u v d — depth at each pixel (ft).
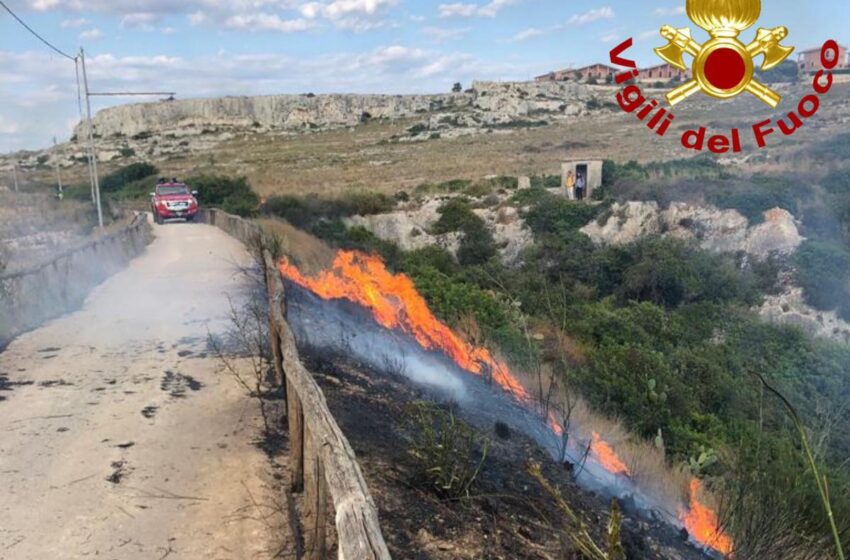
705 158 116.98
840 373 44.21
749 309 68.08
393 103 415.85
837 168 91.25
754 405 35.12
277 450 17.15
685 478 24.09
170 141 360.48
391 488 15.49
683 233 85.10
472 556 13.51
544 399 28.25
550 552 14.64
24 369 24.36
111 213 109.50
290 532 13.08
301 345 26.76
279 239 51.75
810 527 17.10
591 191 101.40
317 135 343.05
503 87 368.68
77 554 12.25
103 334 29.86
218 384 22.45
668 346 48.65
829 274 70.28
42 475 15.48
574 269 81.20
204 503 14.23
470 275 68.59
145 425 18.74
